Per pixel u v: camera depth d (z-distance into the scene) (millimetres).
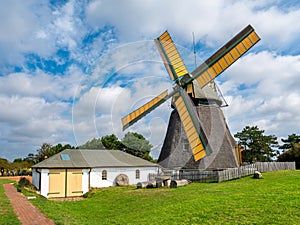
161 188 16406
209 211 9016
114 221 9273
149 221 8664
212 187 14312
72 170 21672
